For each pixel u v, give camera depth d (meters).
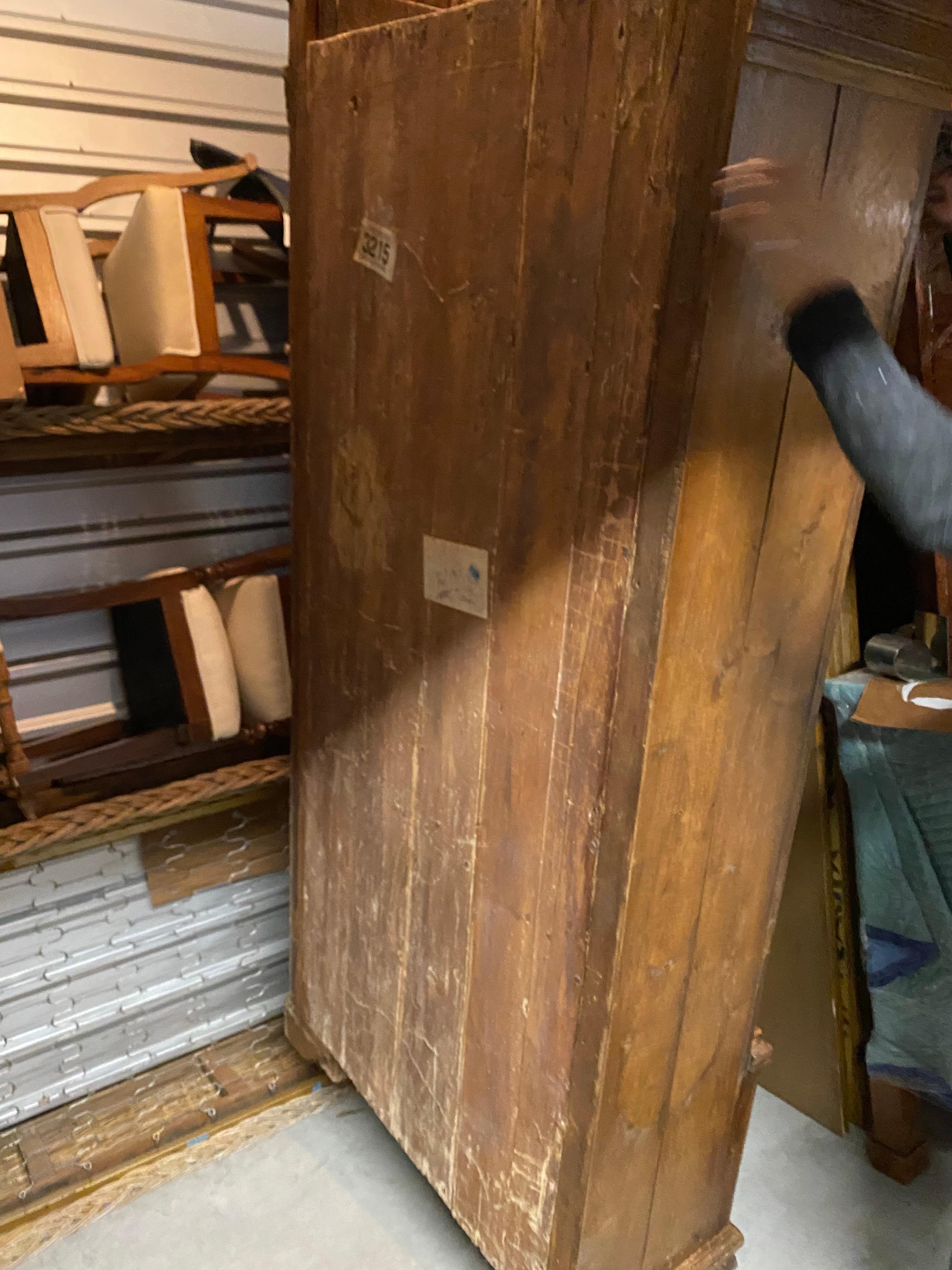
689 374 0.86
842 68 0.85
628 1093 1.20
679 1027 1.23
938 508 0.78
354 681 1.47
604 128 0.89
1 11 1.47
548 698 1.10
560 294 0.97
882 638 1.59
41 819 1.52
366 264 1.25
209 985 1.94
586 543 1.01
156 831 1.75
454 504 1.18
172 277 1.45
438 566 1.23
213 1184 1.67
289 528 2.01
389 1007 1.56
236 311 1.85
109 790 1.65
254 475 1.92
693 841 1.11
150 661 1.72
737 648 1.04
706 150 0.80
